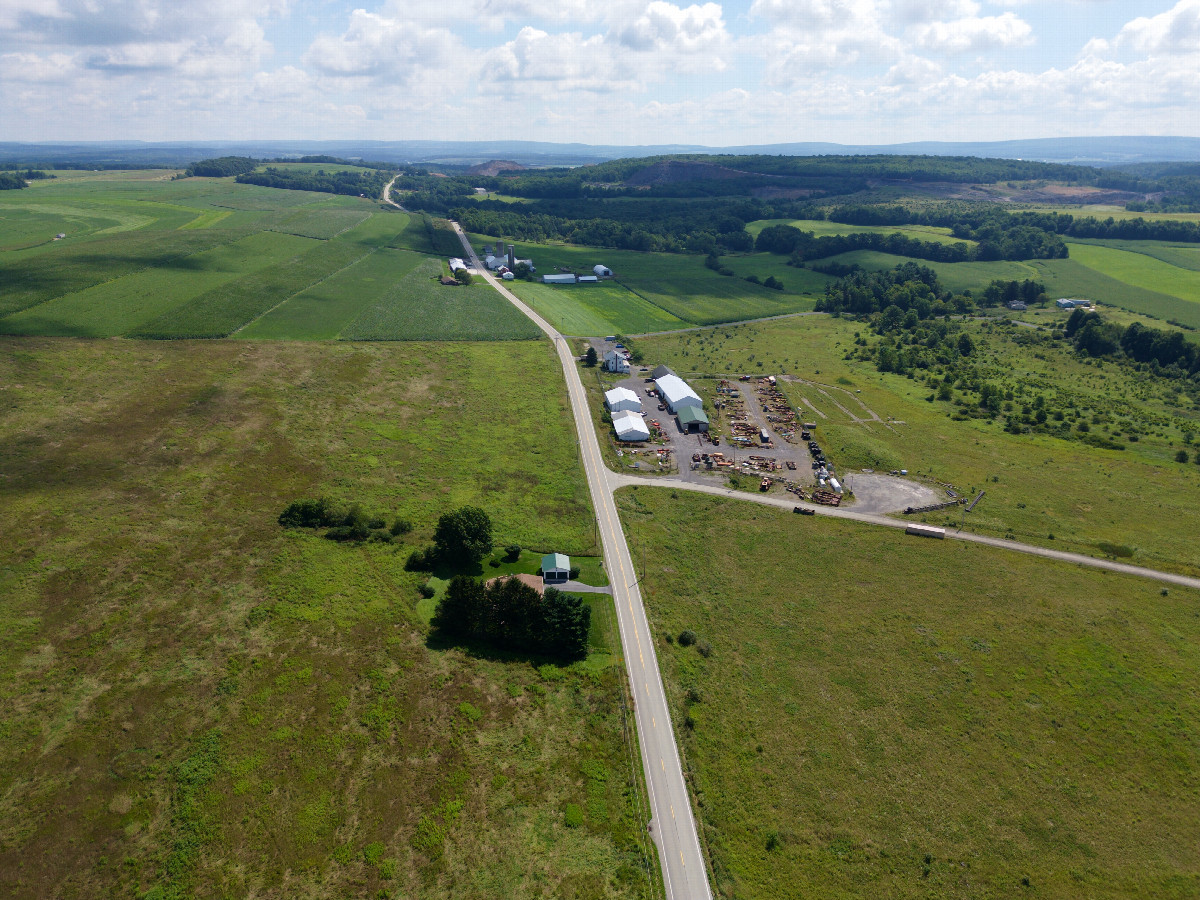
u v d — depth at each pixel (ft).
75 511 252.42
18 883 138.10
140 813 154.10
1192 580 256.93
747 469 345.10
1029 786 176.55
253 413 350.23
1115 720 196.24
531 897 144.05
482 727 186.50
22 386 340.59
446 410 392.68
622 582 253.65
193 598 221.05
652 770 177.68
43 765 162.09
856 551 276.21
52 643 195.62
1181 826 166.30
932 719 196.75
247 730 176.96
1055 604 243.60
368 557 255.29
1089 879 153.99
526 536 277.03
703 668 214.48
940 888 151.64
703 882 150.30
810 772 179.73
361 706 188.96
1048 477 335.88
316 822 156.04
